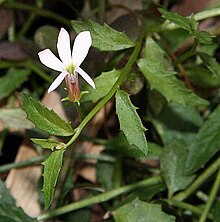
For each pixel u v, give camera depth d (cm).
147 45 16
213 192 16
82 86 15
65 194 17
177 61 17
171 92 15
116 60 16
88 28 14
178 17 14
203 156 16
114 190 17
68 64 12
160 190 17
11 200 17
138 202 16
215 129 16
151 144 17
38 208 17
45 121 12
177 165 17
